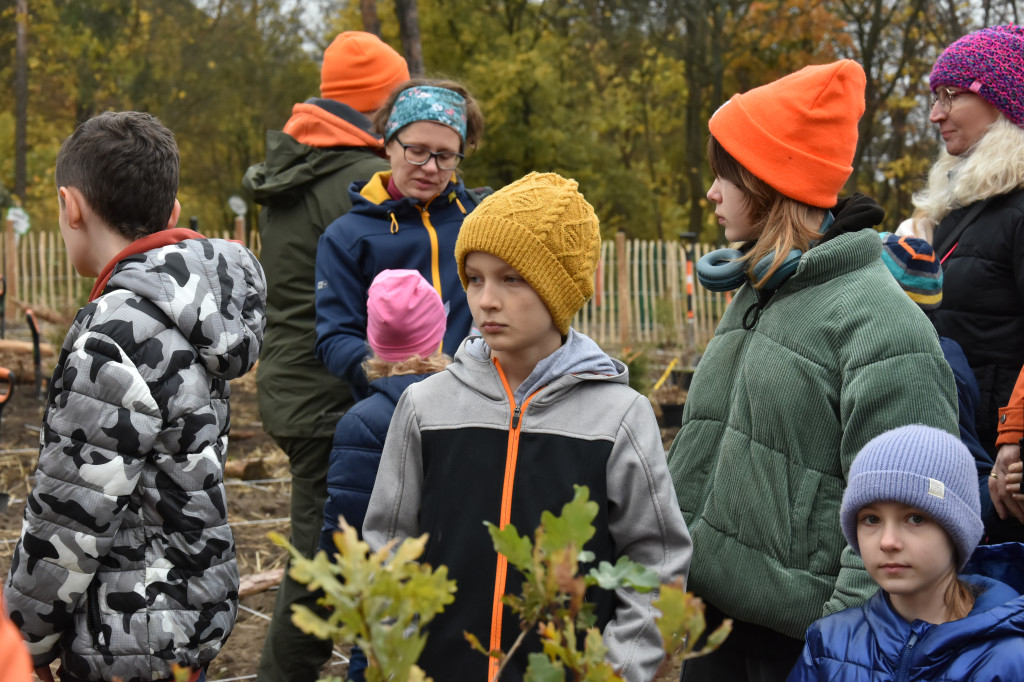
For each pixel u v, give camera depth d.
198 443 2.08
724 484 2.21
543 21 30.27
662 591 0.81
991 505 2.59
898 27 22.80
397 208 3.22
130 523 2.04
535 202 2.00
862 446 2.03
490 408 2.04
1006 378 2.91
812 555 2.11
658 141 35.00
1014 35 2.93
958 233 3.01
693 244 16.27
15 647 0.73
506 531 0.87
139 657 2.02
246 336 2.20
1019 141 2.87
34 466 6.59
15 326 15.76
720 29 25.50
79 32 29.53
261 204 3.57
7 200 20.19
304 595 3.13
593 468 1.96
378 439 2.59
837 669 1.92
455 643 1.90
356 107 3.81
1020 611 1.82
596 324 16.95
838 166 2.22
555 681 0.86
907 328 2.04
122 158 2.17
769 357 2.17
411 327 2.71
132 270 2.07
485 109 26.80
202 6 30.86
